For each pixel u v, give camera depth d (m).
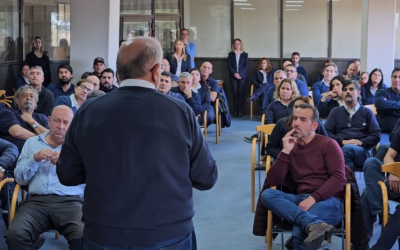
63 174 2.26
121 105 2.16
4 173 3.84
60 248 4.13
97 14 8.69
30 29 10.81
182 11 11.92
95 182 2.15
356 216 3.59
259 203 3.69
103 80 6.95
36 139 3.69
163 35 11.95
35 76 6.33
